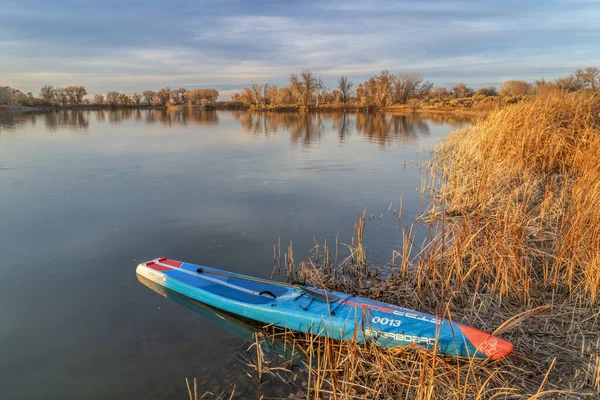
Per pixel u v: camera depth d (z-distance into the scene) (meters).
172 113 66.31
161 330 4.98
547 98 12.32
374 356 4.23
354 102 78.69
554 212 7.65
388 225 8.81
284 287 5.55
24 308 5.41
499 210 7.45
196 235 8.07
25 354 4.49
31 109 75.00
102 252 7.21
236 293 5.43
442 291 5.27
